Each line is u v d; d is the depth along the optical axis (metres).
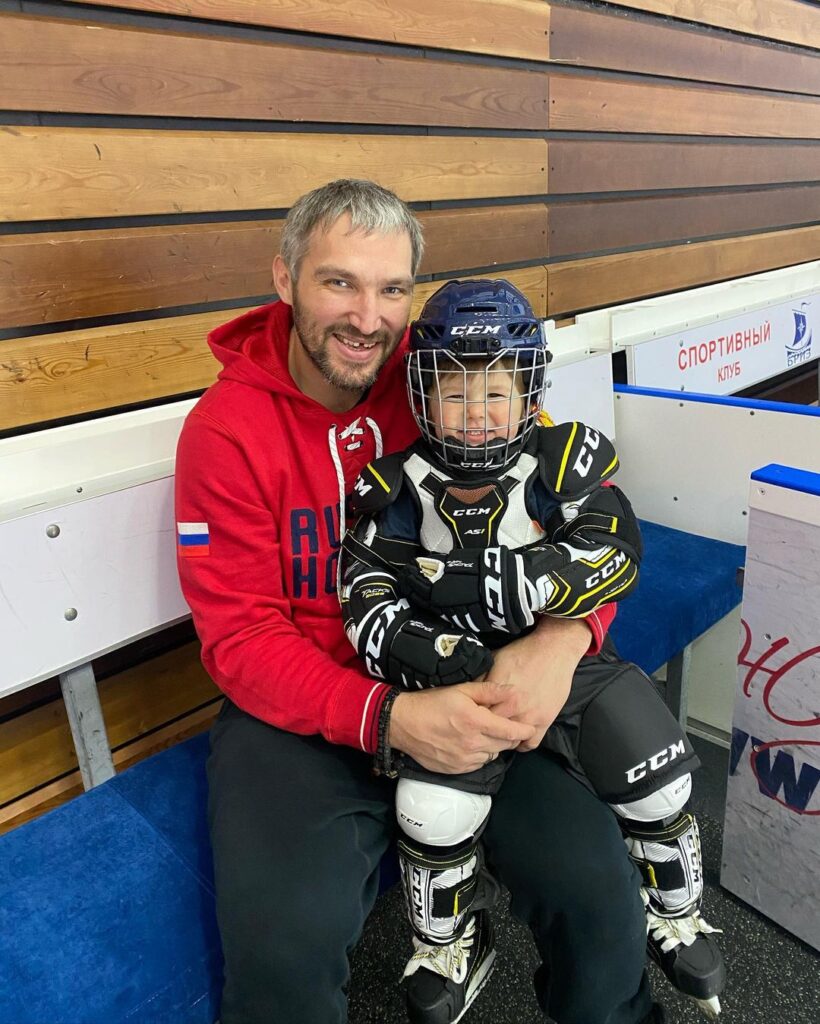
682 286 2.93
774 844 1.35
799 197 3.43
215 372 1.72
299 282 1.05
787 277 2.85
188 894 0.99
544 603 0.99
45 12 1.34
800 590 1.16
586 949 0.97
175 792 1.18
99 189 1.45
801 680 1.21
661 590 1.67
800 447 1.73
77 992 0.87
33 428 1.47
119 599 1.28
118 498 1.25
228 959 0.89
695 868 1.09
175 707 1.79
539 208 2.32
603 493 1.11
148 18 1.46
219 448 1.06
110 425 1.39
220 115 1.58
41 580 1.17
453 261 2.13
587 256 2.54
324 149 1.76
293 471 1.14
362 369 1.08
